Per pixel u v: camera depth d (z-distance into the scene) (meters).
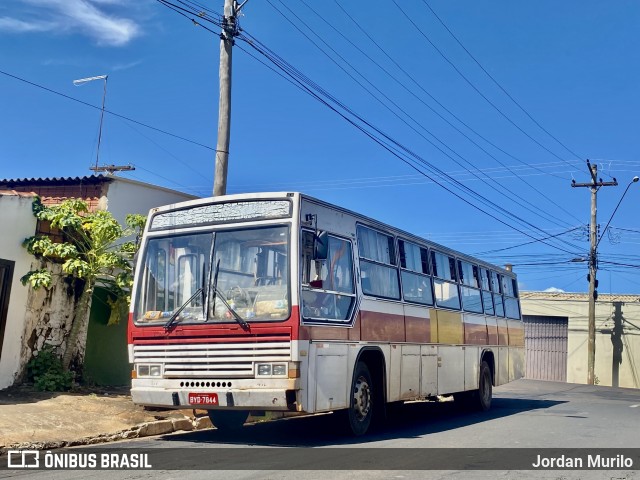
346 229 10.52
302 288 9.04
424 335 12.75
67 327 13.45
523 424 13.09
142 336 9.59
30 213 12.73
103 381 14.24
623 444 10.52
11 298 12.28
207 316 9.20
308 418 13.34
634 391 31.28
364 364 10.68
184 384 9.19
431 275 13.56
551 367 40.38
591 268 36.41
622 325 38.50
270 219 9.34
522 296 41.66
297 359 8.70
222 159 14.03
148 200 16.09
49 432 9.43
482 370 16.05
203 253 9.57
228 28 14.20
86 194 15.62
